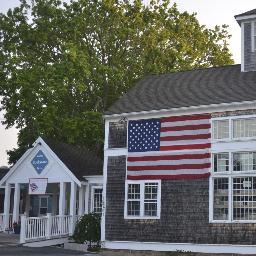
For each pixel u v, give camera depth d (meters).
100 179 31.52
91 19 38.50
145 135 26.61
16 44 39.44
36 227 28.31
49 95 35.75
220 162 24.70
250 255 23.33
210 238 24.27
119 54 39.38
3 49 39.50
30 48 39.62
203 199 24.69
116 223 26.58
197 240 24.53
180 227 25.02
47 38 38.91
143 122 26.80
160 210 25.58
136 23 39.44
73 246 28.44
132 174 26.52
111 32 38.88
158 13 40.88
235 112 24.73
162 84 30.06
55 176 31.95
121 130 27.31
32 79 35.62
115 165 27.12
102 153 39.88
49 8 38.81
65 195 33.84
